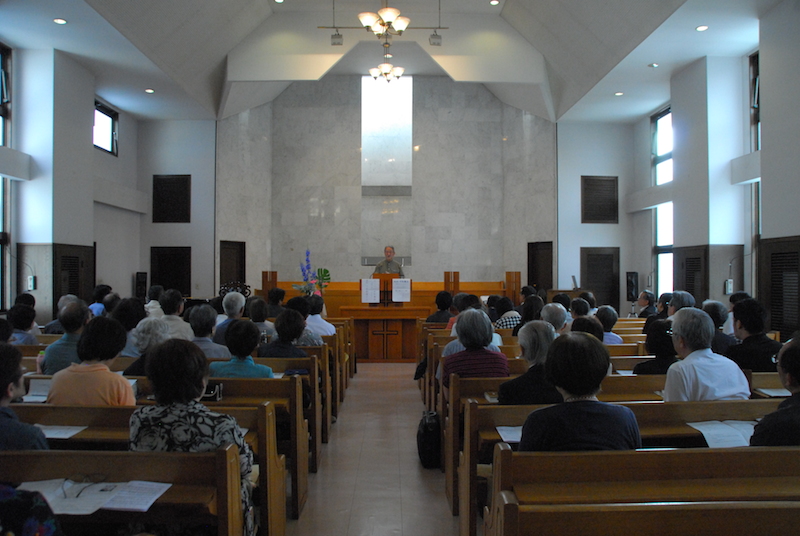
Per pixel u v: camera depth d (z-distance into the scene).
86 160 8.65
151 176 11.45
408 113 13.41
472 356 3.41
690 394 2.68
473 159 13.20
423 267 13.09
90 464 1.80
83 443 2.40
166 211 11.41
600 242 11.77
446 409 3.98
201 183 11.39
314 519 3.11
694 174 8.52
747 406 2.47
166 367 1.94
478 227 13.16
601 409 1.88
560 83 10.50
